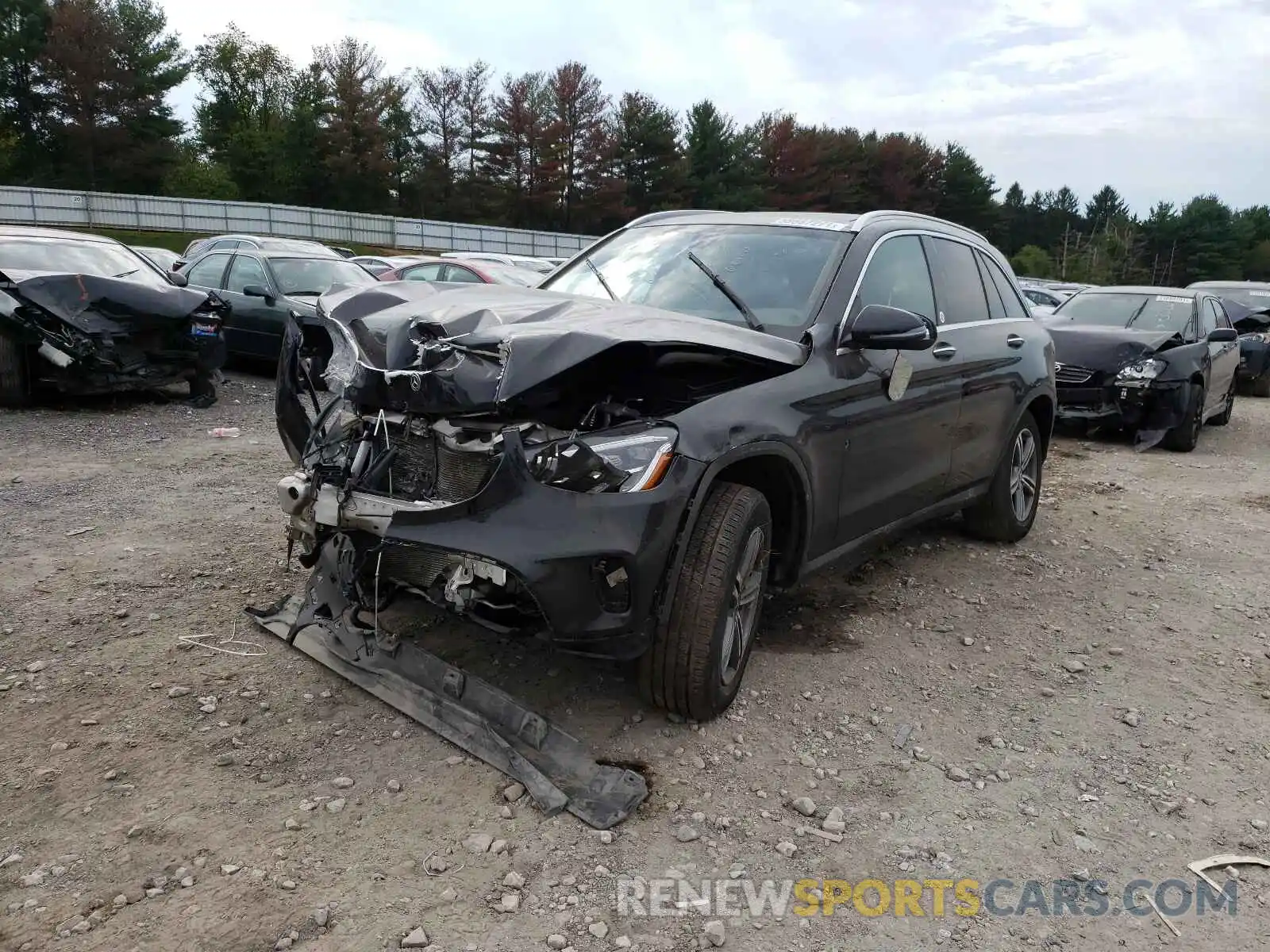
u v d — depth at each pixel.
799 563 3.79
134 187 56.59
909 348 3.77
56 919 2.36
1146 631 4.71
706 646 3.21
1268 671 4.30
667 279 4.22
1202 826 3.08
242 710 3.34
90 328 8.23
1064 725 3.69
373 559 3.28
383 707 3.40
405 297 3.73
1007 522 5.78
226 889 2.49
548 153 61.00
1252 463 9.52
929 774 3.28
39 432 7.68
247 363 11.98
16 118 55.28
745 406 3.34
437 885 2.56
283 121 61.75
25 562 4.58
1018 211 110.19
